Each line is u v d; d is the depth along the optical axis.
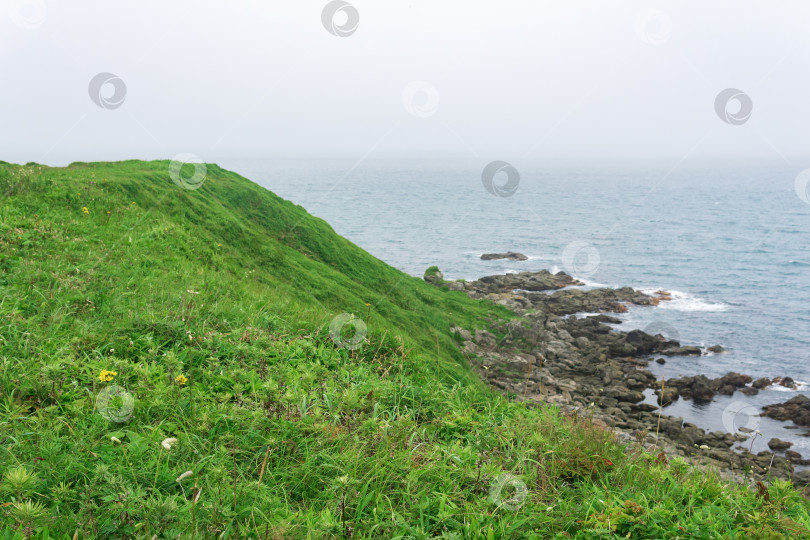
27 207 14.68
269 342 8.35
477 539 4.28
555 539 4.43
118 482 4.19
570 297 50.78
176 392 5.86
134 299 9.29
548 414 7.15
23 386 5.70
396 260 81.81
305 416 5.73
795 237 108.38
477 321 29.73
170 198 20.09
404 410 7.00
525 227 121.94
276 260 20.47
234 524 4.10
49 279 9.38
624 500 5.09
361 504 4.51
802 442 24.91
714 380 32.34
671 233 113.62
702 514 4.90
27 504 3.43
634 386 30.20
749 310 54.78
